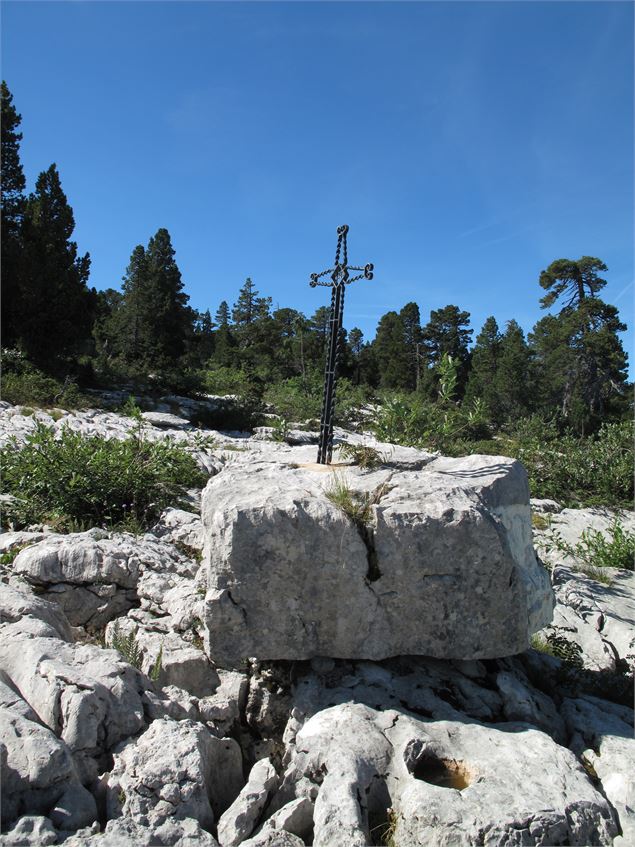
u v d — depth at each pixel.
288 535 4.21
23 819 2.82
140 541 6.97
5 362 21.28
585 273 39.91
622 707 4.49
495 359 49.50
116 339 38.66
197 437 15.18
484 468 4.99
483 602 4.29
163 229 37.09
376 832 3.22
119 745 3.46
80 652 3.96
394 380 57.59
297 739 3.79
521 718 4.18
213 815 3.40
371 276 5.18
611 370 38.81
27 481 8.57
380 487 4.59
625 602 7.63
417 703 4.12
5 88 25.64
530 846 3.02
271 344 67.19
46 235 25.19
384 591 4.26
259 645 4.26
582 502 16.14
